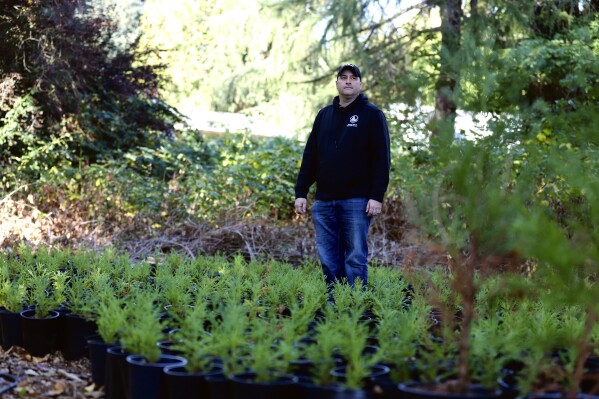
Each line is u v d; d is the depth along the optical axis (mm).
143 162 15062
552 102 15352
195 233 10000
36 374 4531
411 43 16969
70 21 13766
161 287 6102
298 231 10055
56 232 10250
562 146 4652
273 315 4910
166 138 16188
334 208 6449
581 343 3232
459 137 3623
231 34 20281
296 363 3619
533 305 5168
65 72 13625
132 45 15805
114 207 10875
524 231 2990
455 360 3537
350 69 6332
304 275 7277
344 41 17578
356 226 6375
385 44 17000
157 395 3648
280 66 18797
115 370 3885
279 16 18562
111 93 15477
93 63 14281
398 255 9477
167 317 5062
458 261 3584
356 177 6363
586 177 3568
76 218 10625
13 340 5090
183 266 7285
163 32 31891
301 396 3338
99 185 11359
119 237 10219
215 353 3646
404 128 9352
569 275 3262
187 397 3527
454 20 16406
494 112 3830
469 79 3723
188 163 13578
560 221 5055
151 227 10188
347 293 5660
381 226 9914
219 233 9797
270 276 6617
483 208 3396
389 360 3582
